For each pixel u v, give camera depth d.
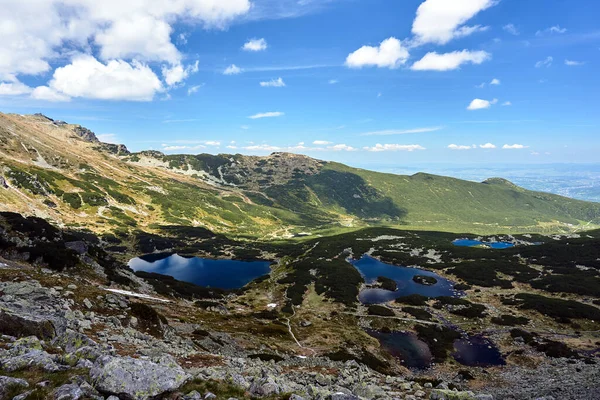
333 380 26.77
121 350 21.55
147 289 64.31
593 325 63.19
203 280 112.44
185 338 36.97
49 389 11.37
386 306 80.62
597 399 30.19
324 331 61.88
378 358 49.91
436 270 112.50
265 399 15.28
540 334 60.47
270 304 83.38
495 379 43.06
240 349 41.75
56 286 34.91
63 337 18.48
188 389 14.07
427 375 45.84
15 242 51.59
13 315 18.19
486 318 69.81
